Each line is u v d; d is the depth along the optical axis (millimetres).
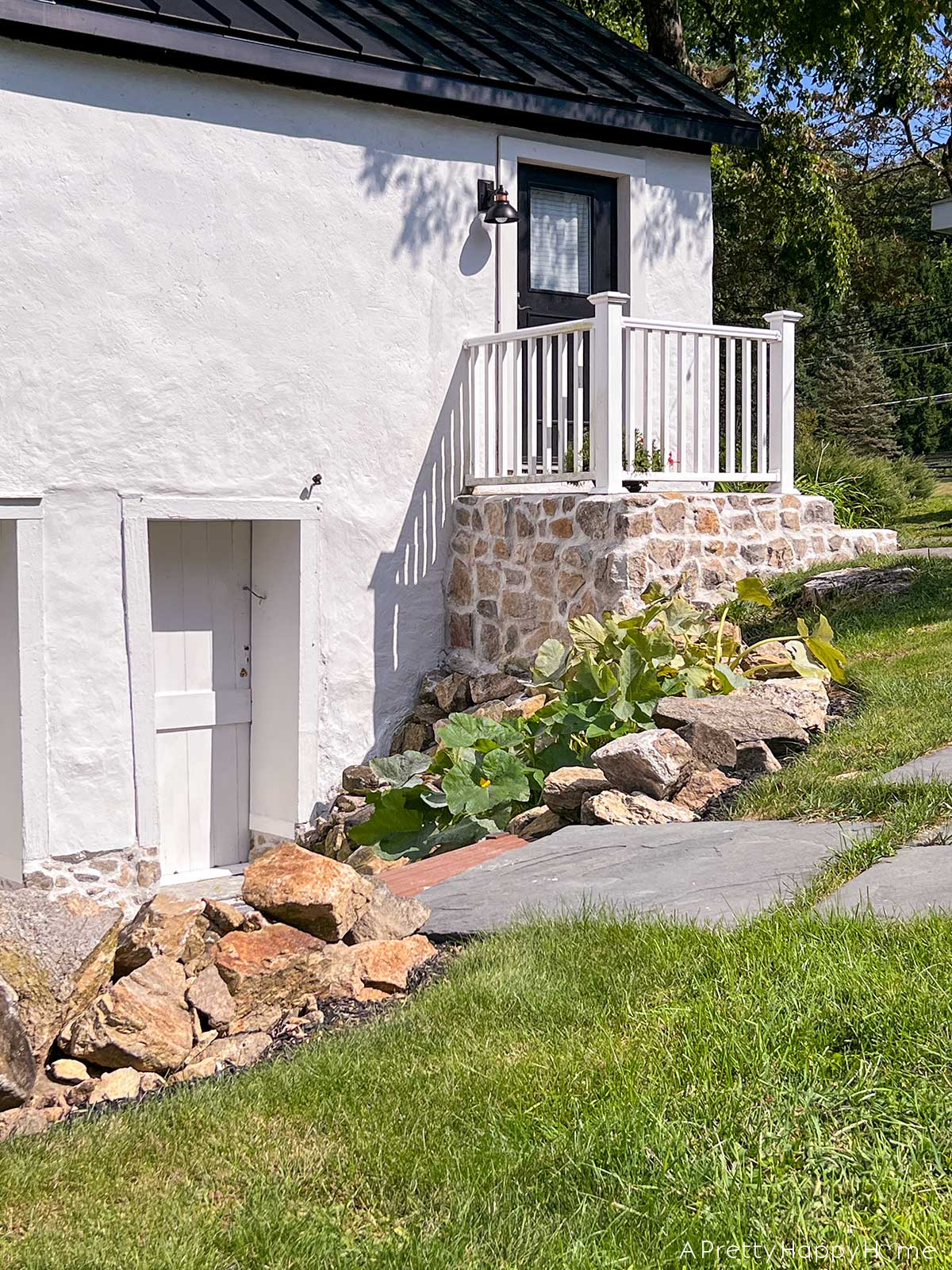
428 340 8891
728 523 8453
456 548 9086
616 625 6703
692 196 10344
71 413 7219
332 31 8172
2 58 6906
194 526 8203
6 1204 2678
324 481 8375
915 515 21375
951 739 5180
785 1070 2805
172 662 8133
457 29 9430
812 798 4844
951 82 18547
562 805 5609
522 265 9586
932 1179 2400
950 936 3225
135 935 3947
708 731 5703
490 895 4438
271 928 4016
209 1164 2785
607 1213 2447
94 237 7277
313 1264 2354
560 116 9078
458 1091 2975
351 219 8430
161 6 7293
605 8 16672
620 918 3898
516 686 8297
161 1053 3488
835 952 3273
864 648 7094
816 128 20984
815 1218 2344
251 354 7984
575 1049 3076
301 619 8203
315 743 8305
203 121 7699
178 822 8195
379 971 3941
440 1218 2498
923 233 24297
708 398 8891
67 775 7207
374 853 6094
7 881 7227
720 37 16766
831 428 33531
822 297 19438
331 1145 2824
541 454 9578
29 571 7043
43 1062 3439
